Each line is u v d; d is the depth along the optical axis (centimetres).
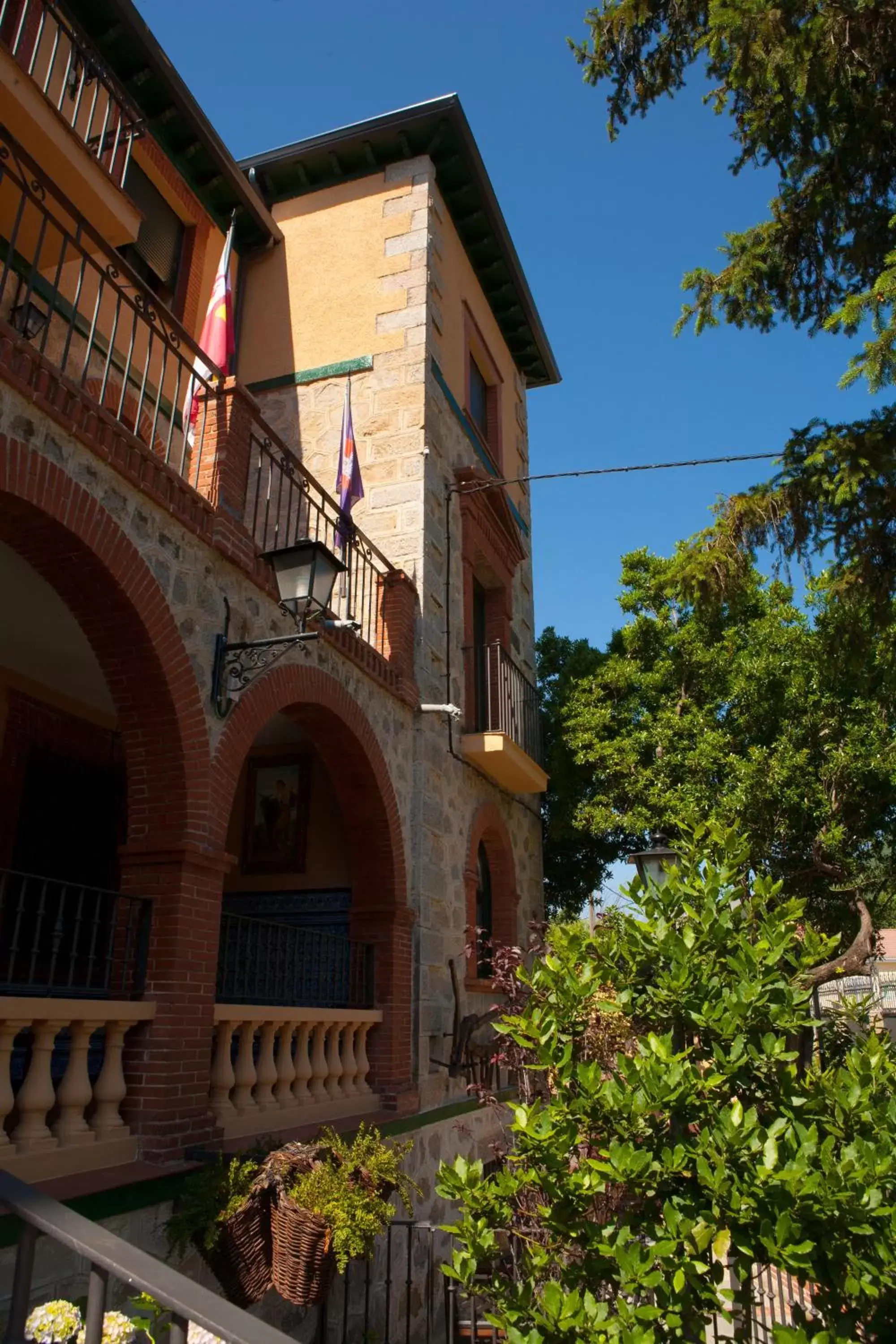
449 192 1186
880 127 681
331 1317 589
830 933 1173
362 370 1049
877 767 1041
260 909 861
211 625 571
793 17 643
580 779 1270
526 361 1502
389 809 811
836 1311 316
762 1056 364
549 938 498
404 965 800
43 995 419
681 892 431
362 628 680
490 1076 932
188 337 604
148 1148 450
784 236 742
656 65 774
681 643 1214
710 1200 339
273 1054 602
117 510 494
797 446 686
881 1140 343
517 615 1307
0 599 613
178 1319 189
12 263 509
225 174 1022
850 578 685
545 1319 319
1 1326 341
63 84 728
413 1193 735
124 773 870
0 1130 384
